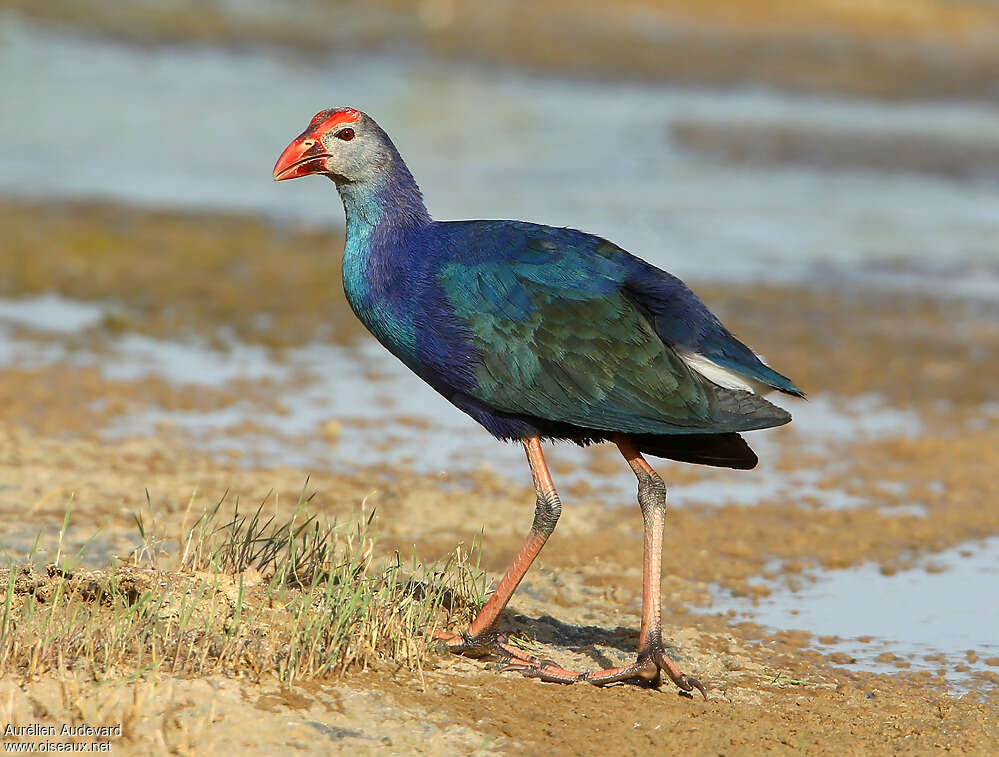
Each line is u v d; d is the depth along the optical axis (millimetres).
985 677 8781
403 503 11570
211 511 10828
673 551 11023
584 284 8297
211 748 6930
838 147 29203
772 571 10688
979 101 34500
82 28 36719
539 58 36594
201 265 19953
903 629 9609
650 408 8141
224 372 15336
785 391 8164
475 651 8461
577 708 7895
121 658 7547
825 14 41188
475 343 8328
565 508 11891
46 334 16281
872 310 19109
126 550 9758
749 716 7930
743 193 25594
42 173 24766
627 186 25578
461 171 25812
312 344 16734
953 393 15836
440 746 7230
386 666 8086
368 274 8672
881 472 13156
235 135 28484
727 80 35156
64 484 11242
